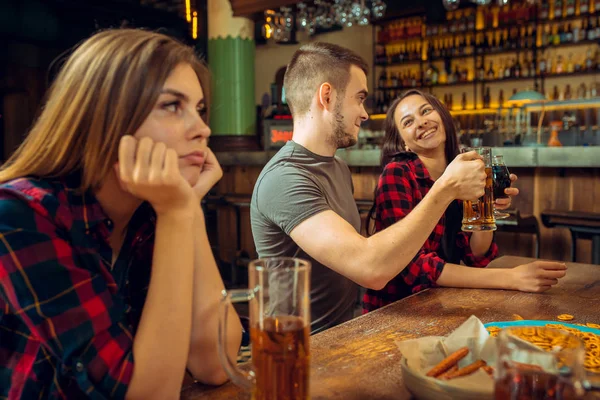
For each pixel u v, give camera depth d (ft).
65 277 2.49
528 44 21.08
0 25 16.12
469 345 2.69
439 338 2.74
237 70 19.33
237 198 14.83
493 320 3.84
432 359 2.67
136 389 2.45
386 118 6.82
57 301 2.44
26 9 16.75
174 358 2.55
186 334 2.61
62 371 2.48
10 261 2.43
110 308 2.55
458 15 22.44
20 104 18.94
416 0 22.56
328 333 3.58
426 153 6.54
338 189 5.29
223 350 2.32
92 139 2.68
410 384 2.51
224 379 2.97
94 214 2.80
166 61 2.74
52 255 2.49
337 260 4.18
